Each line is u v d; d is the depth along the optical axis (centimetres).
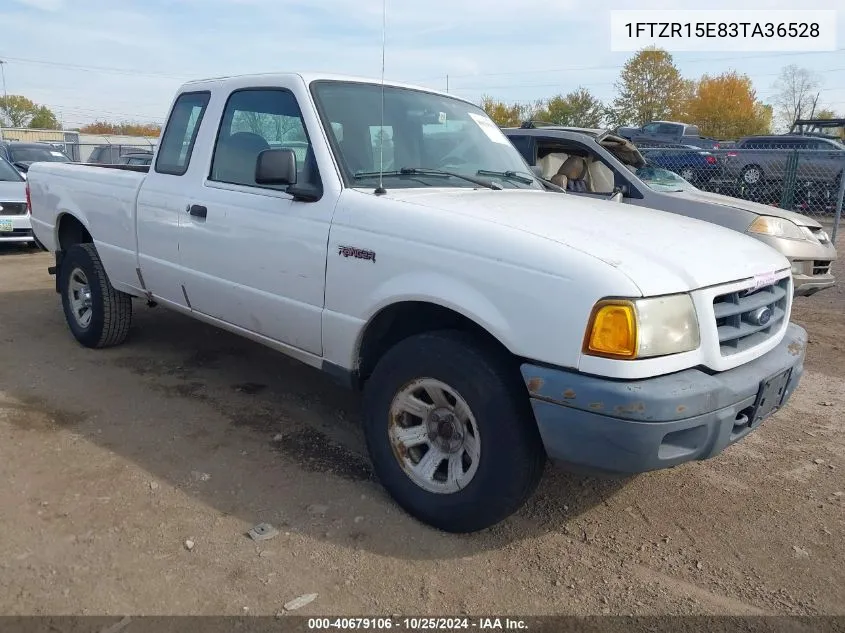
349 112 369
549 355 260
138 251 469
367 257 314
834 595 277
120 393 454
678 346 258
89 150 3391
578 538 311
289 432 406
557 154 793
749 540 313
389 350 316
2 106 7906
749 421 288
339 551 292
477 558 292
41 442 378
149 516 312
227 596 262
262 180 336
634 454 250
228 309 404
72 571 272
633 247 278
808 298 829
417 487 312
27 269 884
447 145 410
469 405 285
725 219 676
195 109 440
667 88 4644
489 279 275
